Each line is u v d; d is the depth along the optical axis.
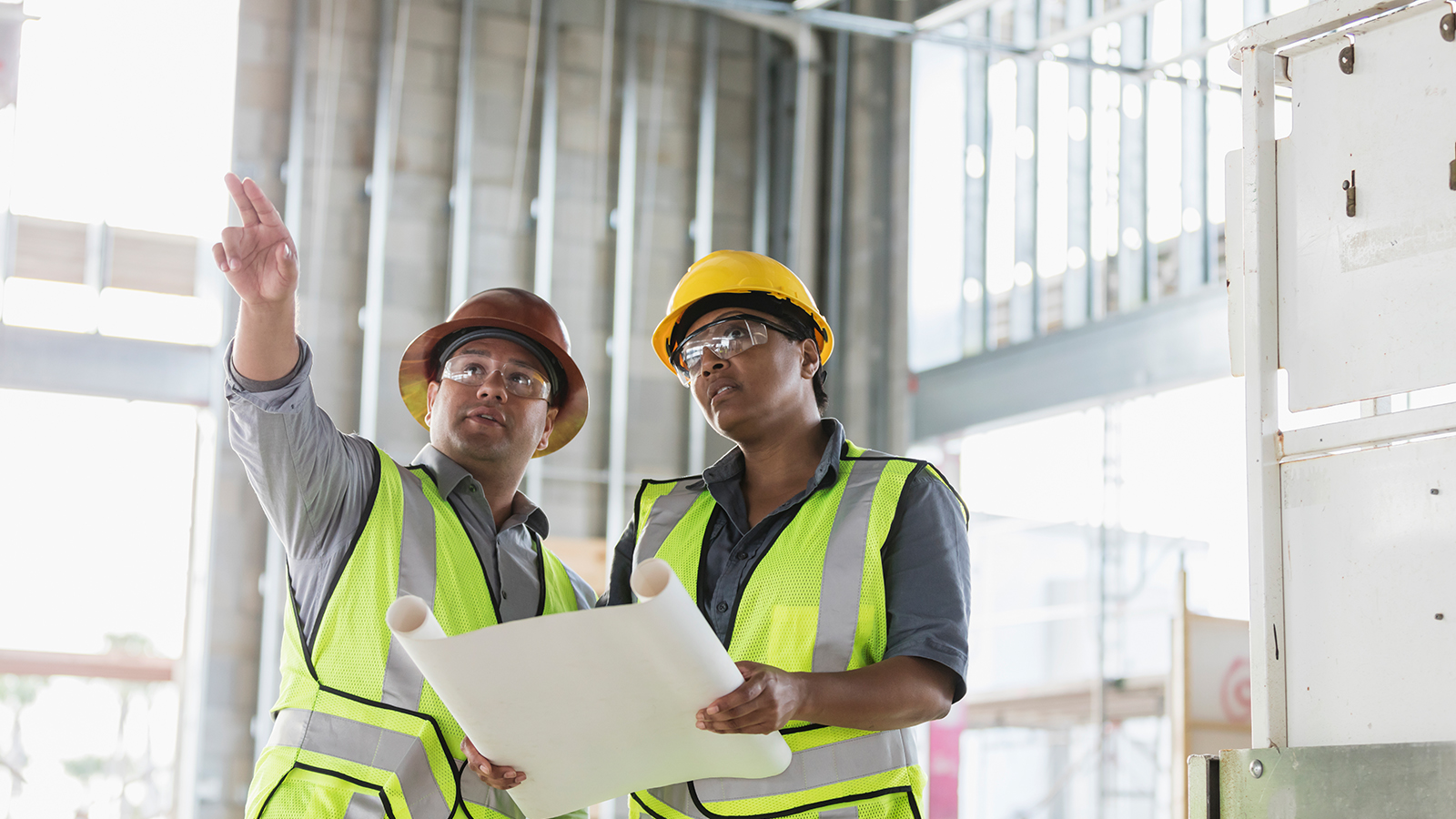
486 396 2.62
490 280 9.39
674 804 2.22
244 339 2.12
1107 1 8.55
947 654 2.07
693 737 1.88
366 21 9.24
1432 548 1.73
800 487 2.39
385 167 9.09
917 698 2.03
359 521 2.39
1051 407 8.65
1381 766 1.70
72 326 8.85
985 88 10.02
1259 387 1.93
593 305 9.69
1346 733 1.80
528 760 1.90
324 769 2.23
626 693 1.76
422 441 9.05
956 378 9.37
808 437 2.42
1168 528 10.84
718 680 1.74
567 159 9.79
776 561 2.25
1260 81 1.99
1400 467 1.78
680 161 10.09
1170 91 9.32
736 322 2.37
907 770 2.15
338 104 9.11
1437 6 1.80
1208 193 9.16
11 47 8.74
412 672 2.30
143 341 8.50
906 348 9.77
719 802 2.14
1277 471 1.92
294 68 9.01
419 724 2.27
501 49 9.64
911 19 8.38
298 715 2.29
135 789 14.97
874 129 10.19
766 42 10.38
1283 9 8.36
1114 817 11.95
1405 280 1.80
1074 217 9.61
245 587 8.34
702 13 10.21
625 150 9.85
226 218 8.71
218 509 8.38
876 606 2.17
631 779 2.00
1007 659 14.60
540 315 2.79
